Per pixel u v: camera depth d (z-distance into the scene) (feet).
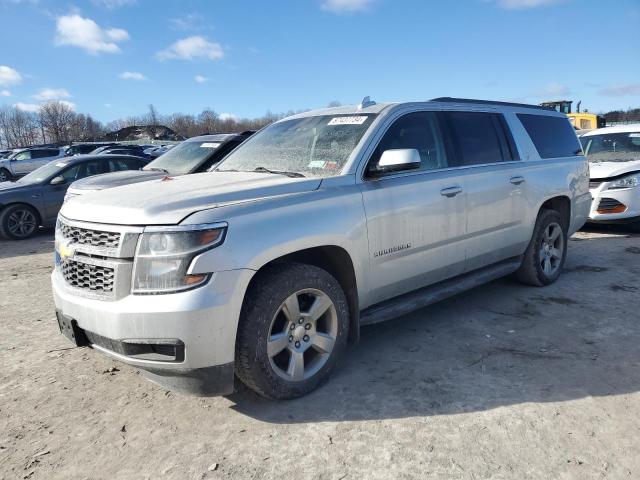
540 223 17.62
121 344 9.46
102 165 39.17
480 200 14.92
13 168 82.12
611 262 22.11
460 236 14.43
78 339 10.34
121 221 9.75
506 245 16.31
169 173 27.73
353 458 8.98
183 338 9.18
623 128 33.17
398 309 12.98
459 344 13.70
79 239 10.43
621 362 12.33
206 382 9.63
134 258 9.45
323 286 11.14
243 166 14.30
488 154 15.94
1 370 13.05
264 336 10.17
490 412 10.28
